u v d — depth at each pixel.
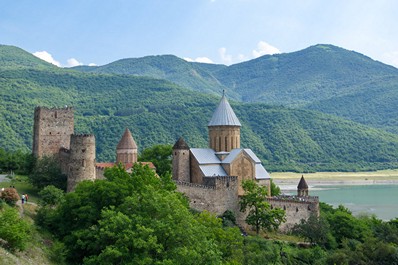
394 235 107.75
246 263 75.69
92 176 94.81
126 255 52.47
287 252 92.12
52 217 69.75
